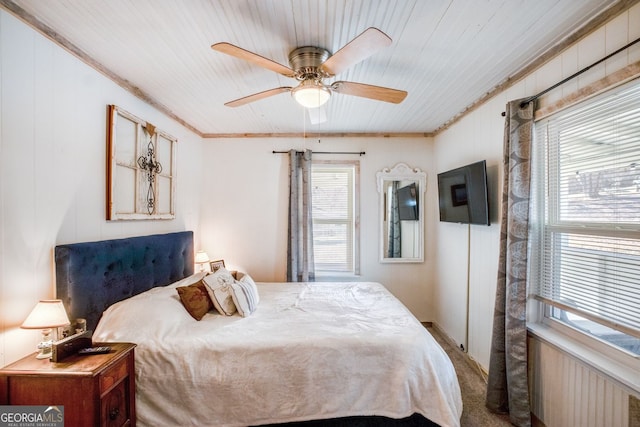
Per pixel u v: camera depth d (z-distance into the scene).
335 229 3.83
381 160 3.72
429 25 1.58
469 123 2.79
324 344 1.71
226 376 1.62
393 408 1.62
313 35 1.67
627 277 1.41
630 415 1.30
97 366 1.31
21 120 1.46
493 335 2.05
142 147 2.41
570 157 1.70
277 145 3.71
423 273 3.71
